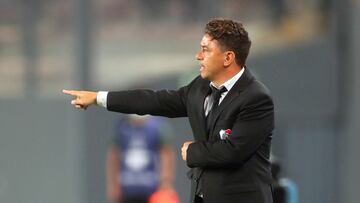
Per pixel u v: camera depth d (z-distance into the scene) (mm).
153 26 31828
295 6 32469
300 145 31469
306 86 31688
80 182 30922
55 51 31156
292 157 31359
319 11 32344
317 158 31500
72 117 30938
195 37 31812
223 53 11039
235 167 11070
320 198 31297
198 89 11422
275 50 31859
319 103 31672
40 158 31031
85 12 30938
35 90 31188
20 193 30984
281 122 31609
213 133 11102
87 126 30922
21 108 31109
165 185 28344
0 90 31141
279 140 31375
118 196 28359
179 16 31922
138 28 31641
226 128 11016
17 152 31078
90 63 31016
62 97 31016
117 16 31375
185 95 11664
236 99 11008
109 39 31250
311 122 31609
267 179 11266
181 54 31656
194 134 11492
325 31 32219
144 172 28172
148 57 31547
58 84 31156
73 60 31062
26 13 31172
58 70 31125
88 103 11797
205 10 31938
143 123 28203
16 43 31203
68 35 31172
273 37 32250
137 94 11766
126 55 31359
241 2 32250
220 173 11109
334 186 31531
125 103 11711
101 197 30922
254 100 10953
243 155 10906
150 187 28188
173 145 30219
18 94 31172
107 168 30891
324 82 31844
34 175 31016
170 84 31094
